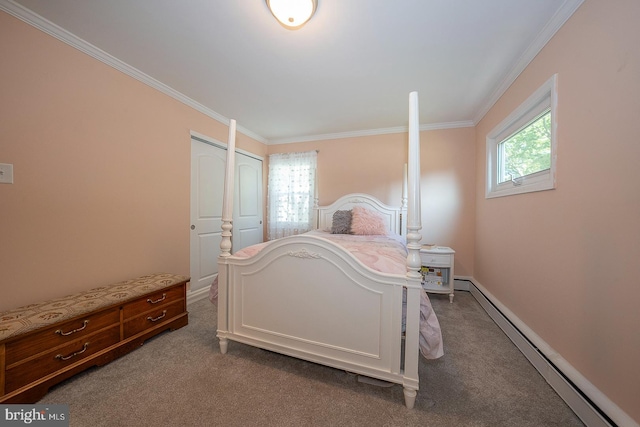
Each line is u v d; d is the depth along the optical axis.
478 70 1.95
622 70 0.98
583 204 1.19
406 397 1.17
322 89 2.28
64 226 1.59
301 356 1.41
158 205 2.23
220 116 2.91
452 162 3.08
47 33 1.49
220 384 1.33
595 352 1.10
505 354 1.63
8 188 1.37
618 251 0.99
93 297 1.52
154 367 1.48
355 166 3.50
